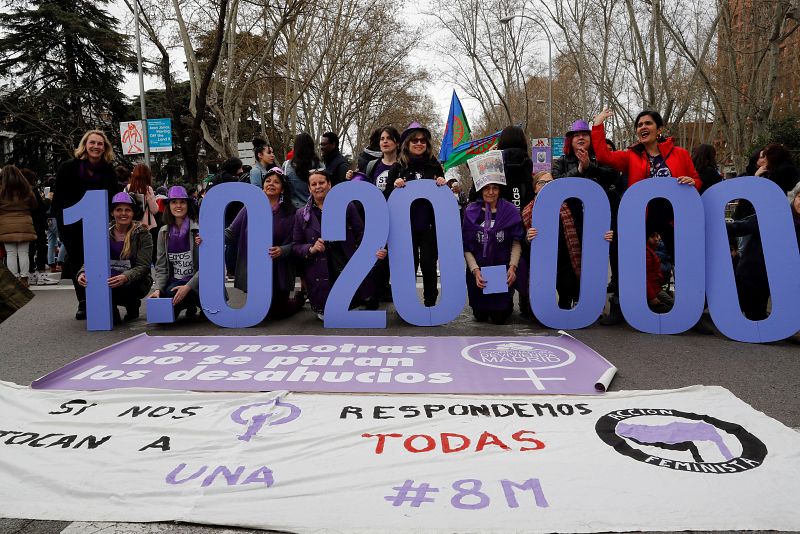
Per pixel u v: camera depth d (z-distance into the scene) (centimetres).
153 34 1616
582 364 390
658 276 554
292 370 380
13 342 493
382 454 254
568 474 235
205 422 290
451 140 1145
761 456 249
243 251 563
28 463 248
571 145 581
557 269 539
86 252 532
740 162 1838
